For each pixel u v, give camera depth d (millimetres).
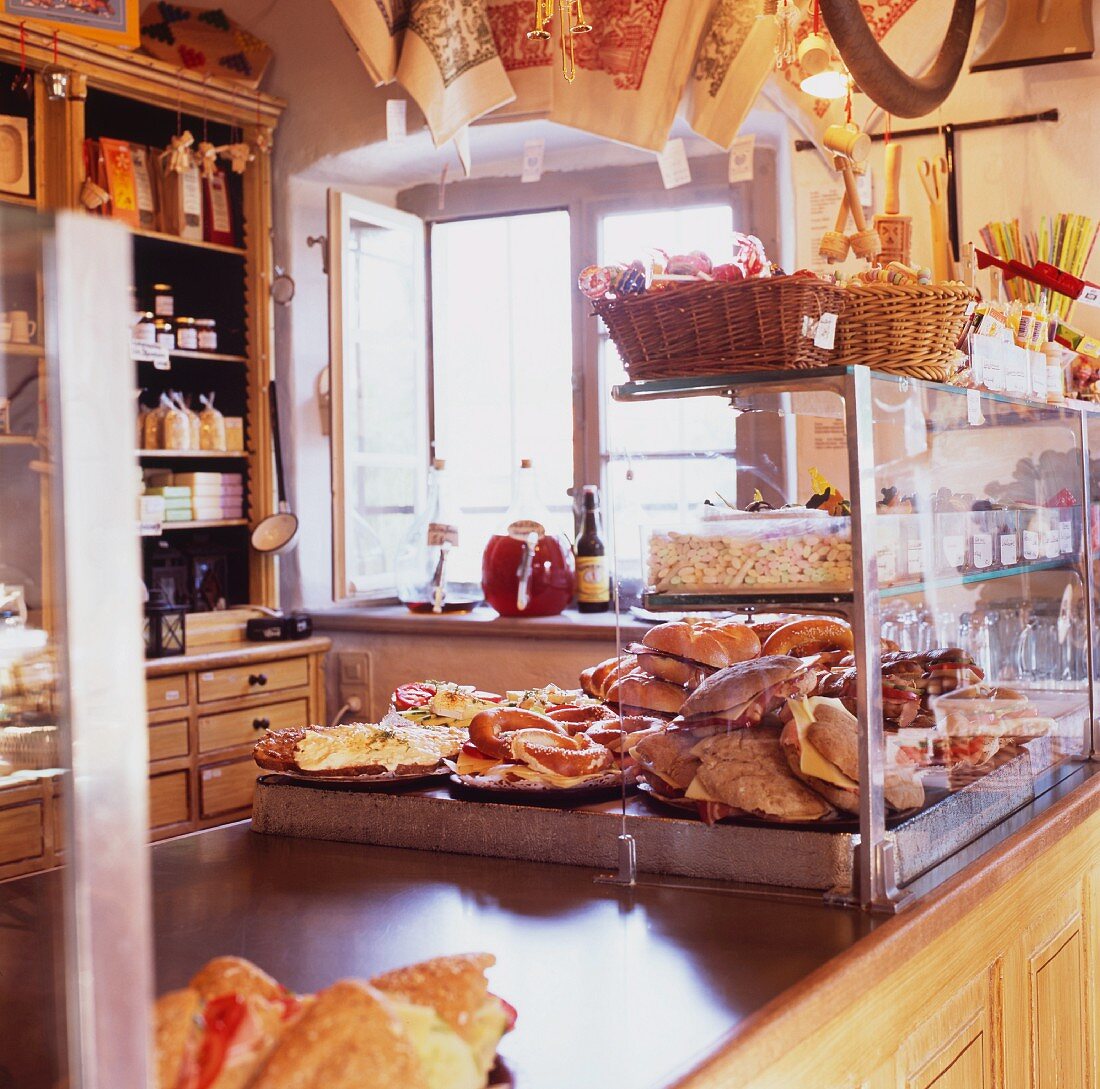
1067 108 3453
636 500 1606
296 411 4387
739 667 1571
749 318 1527
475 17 3740
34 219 656
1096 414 2389
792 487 1514
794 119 3680
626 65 3670
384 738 1909
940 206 3438
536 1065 1041
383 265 4465
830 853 1500
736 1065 1061
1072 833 2031
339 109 4254
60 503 682
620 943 1362
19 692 989
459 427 4676
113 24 3613
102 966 644
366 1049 746
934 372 1644
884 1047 1365
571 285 4426
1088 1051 2109
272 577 4223
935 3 3432
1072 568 2211
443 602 4215
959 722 1700
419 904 1523
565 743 1812
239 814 3863
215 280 4258
